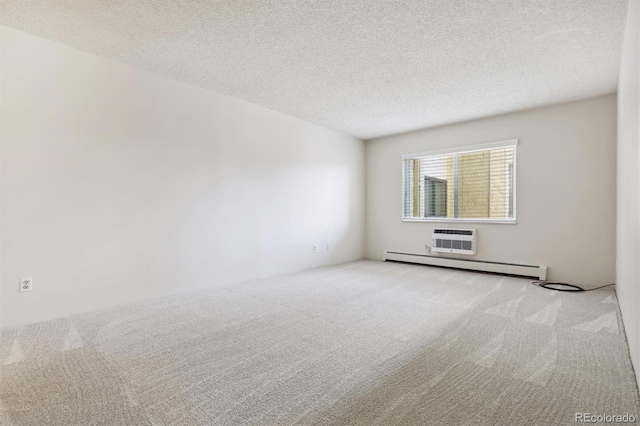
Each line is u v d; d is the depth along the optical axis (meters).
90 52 2.97
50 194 2.76
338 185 5.66
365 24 2.52
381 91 3.86
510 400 1.58
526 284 4.09
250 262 4.31
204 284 3.82
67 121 2.85
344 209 5.79
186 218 3.66
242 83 3.66
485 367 1.92
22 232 2.63
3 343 2.25
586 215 4.07
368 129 5.52
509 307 3.11
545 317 2.81
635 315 1.84
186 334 2.43
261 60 3.12
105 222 3.07
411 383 1.74
